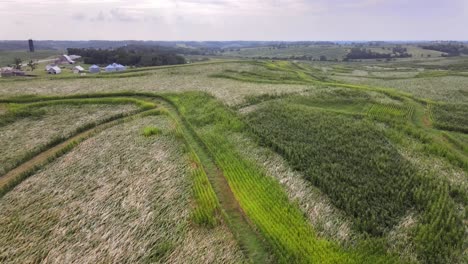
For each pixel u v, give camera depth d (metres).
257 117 41.16
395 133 35.22
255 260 18.64
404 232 19.95
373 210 21.84
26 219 25.03
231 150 32.91
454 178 26.16
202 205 23.62
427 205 21.80
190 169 29.27
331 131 35.69
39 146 36.66
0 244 22.80
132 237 21.70
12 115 44.91
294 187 25.59
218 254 19.14
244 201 24.09
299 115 40.97
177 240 20.83
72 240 22.48
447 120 40.50
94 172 30.77
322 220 21.55
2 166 32.75
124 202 25.58
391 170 27.05
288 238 19.89
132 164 31.47
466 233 19.52
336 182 25.59
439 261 17.42
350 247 18.97
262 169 28.66
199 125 40.94
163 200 25.12
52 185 29.33
